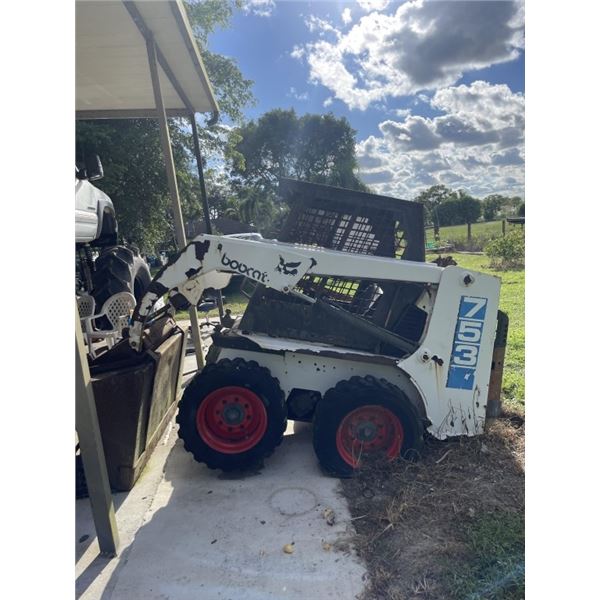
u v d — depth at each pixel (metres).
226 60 16.17
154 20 3.26
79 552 2.23
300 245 3.13
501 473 2.77
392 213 3.19
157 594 1.97
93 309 3.60
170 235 15.18
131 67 4.18
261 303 3.19
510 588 1.92
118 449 2.66
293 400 3.11
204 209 5.46
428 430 2.97
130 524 2.43
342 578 2.03
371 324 3.05
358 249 3.28
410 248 3.19
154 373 2.80
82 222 4.08
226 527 2.39
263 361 3.04
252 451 2.84
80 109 5.30
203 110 5.30
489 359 2.93
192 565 2.13
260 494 2.69
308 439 3.39
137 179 11.65
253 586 2.00
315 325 3.19
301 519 2.44
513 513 2.39
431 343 2.90
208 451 2.83
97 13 3.22
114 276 3.97
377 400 2.79
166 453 3.20
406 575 2.04
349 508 2.53
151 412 2.90
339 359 2.99
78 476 2.70
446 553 2.14
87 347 3.37
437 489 2.61
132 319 2.78
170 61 3.96
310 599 1.93
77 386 2.02
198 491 2.73
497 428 3.24
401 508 2.44
